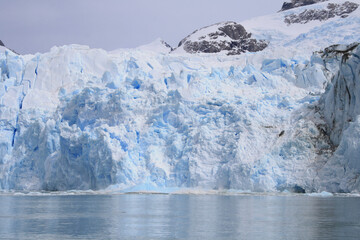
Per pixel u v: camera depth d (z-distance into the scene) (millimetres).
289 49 171250
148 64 170250
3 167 147125
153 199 97625
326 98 123000
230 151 120250
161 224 56844
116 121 134250
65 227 55156
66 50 172375
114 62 168000
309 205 78688
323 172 109312
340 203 82312
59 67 168750
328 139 117812
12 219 63219
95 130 129625
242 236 47906
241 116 124375
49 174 137875
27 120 151625
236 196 104438
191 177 119750
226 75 151875
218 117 127562
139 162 125500
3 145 149250
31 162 145125
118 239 47031
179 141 126625
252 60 172250
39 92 160500
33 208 79000
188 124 129500
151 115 132625
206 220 59969
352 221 58031
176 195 110750
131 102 136750
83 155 131125
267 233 49562
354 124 106438
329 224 55500
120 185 121250
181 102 133250
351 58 112875
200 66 173875
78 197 108312
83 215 67312
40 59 170125
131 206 80562
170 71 161250
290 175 111625
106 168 124375
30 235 49656
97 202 90875
